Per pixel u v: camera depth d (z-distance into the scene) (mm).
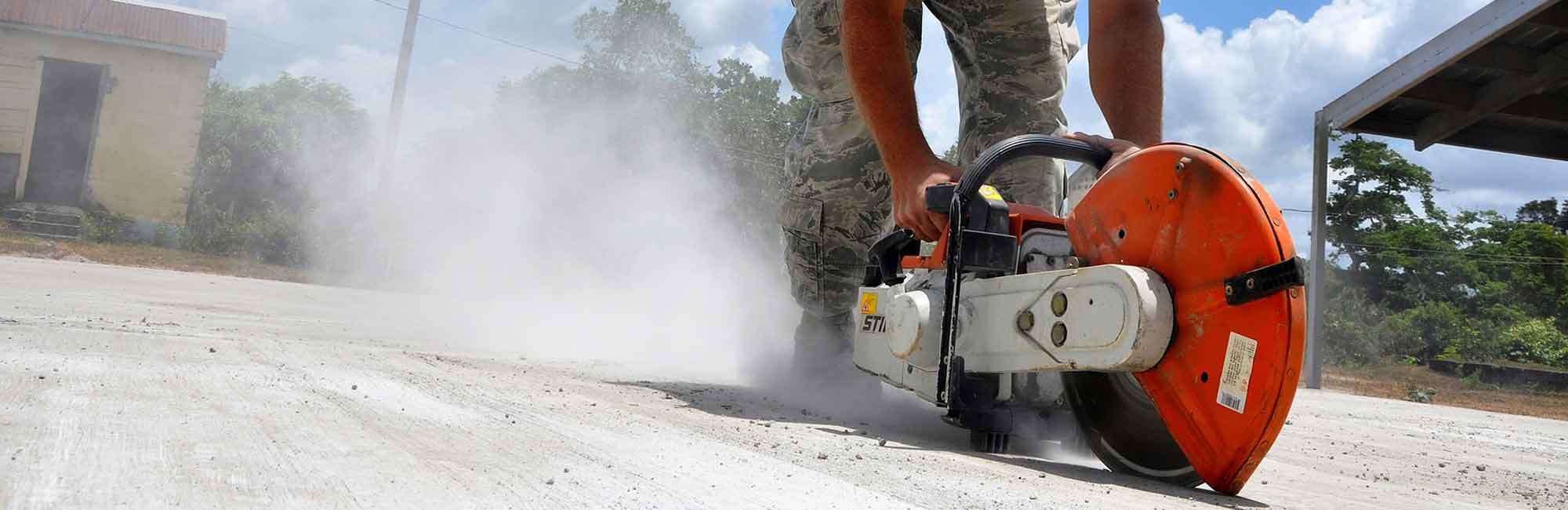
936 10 3445
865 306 2695
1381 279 42469
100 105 19531
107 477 1112
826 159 3396
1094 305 1881
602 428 1933
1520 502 2107
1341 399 8023
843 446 1990
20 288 6527
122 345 2949
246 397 1953
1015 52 3262
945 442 2367
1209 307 1765
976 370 2195
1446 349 30203
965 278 2266
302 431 1569
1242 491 1896
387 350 3895
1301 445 3203
